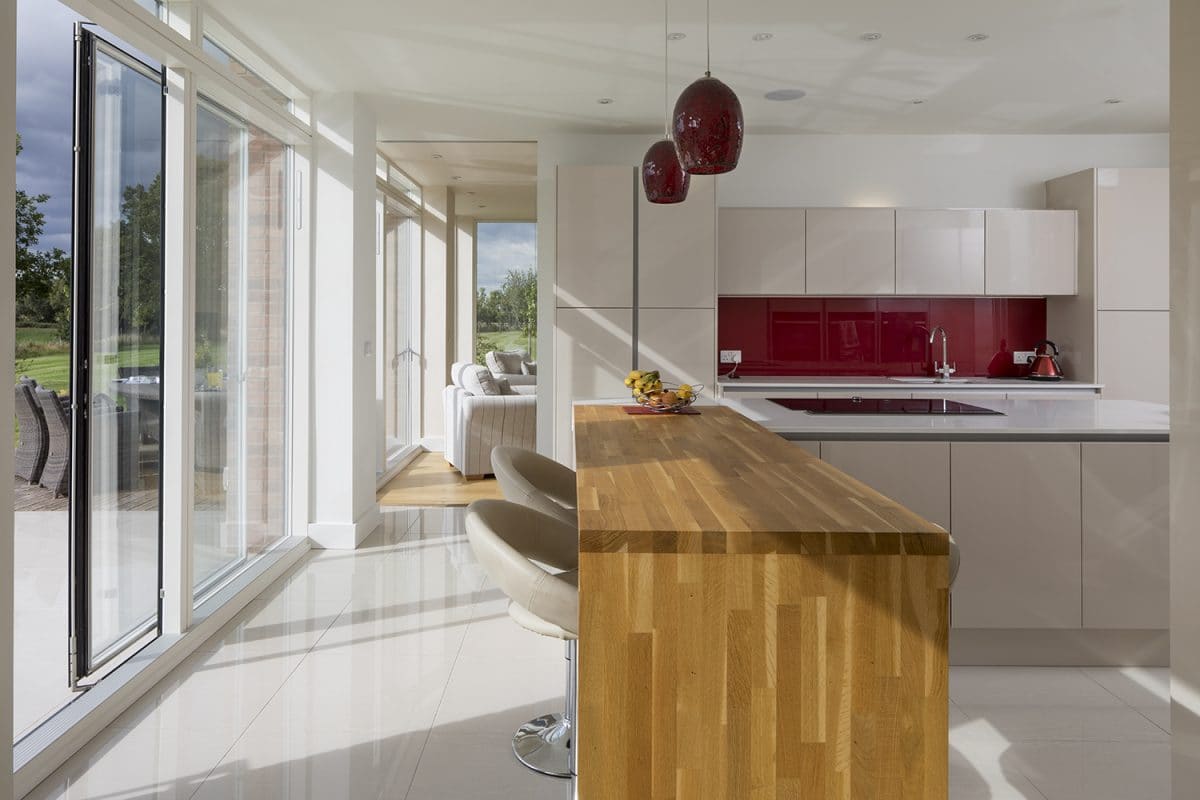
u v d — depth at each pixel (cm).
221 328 414
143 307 335
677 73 484
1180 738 193
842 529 162
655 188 346
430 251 909
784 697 161
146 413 338
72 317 294
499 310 1082
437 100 538
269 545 489
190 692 313
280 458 507
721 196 631
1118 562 336
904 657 160
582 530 161
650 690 162
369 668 337
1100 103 546
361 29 416
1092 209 582
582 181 579
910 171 630
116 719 290
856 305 651
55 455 314
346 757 265
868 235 597
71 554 294
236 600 402
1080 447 335
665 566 161
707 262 582
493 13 396
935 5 388
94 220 302
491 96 529
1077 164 629
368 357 561
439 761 262
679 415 379
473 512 212
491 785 248
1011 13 398
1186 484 190
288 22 407
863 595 160
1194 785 189
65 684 299
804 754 161
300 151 515
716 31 419
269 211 482
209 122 398
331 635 374
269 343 485
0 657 201
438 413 934
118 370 318
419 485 735
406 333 859
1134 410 392
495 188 890
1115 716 298
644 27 414
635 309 584
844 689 161
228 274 422
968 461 336
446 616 400
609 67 473
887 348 652
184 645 346
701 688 162
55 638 311
